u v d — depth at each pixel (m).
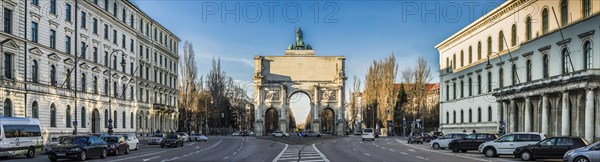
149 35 86.50
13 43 48.09
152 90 87.44
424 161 31.30
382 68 107.06
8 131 33.66
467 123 81.19
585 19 49.38
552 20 56.06
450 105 90.19
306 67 110.12
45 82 53.88
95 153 33.50
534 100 58.75
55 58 55.88
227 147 54.12
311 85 109.75
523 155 32.03
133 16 79.00
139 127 81.50
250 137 98.44
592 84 46.62
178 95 104.88
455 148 42.59
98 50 66.31
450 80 90.25
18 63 49.06
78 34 60.84
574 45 51.53
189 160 32.44
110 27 70.00
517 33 64.31
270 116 154.75
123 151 39.56
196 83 102.19
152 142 60.47
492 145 35.69
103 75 67.81
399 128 114.50
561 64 53.94
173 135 56.62
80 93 61.09
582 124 49.84
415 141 67.44
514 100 63.19
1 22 46.50
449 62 91.19
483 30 75.25
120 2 73.50
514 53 65.12
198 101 110.19
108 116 69.06
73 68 56.84
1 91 46.00
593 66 47.97
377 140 82.12
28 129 35.84
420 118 100.88
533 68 60.12
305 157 36.03
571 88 49.50
